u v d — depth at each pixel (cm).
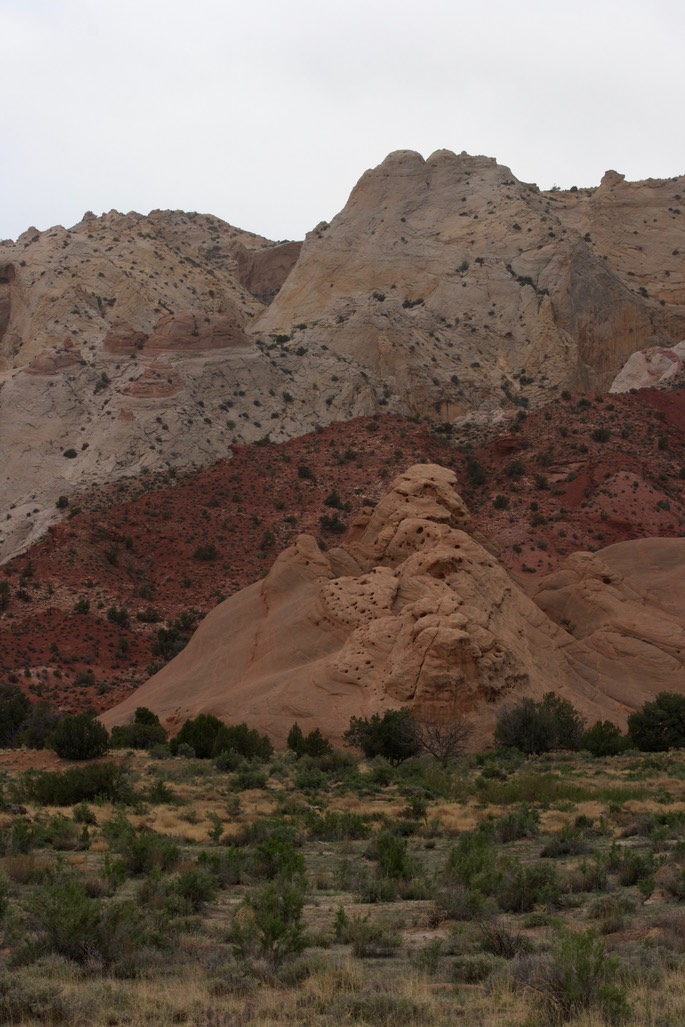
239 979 2128
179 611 14625
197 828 4272
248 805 4897
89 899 2473
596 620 9519
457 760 6688
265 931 2278
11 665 12800
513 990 1994
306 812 4653
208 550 15788
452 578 8656
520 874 2800
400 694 7606
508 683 7862
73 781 4794
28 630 13700
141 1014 1945
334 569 9556
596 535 14875
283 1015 1948
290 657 8531
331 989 2045
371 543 9731
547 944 2295
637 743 7338
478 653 7712
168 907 2670
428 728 7156
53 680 12444
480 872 2961
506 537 14925
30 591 14588
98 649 13425
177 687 8988
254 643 8962
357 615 8544
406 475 10112
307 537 9706
